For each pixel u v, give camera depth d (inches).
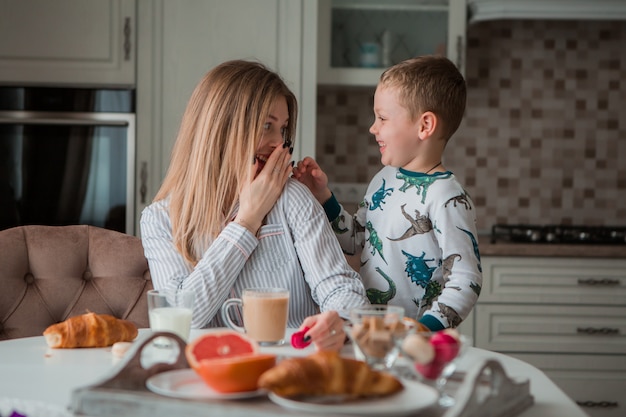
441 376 39.9
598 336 121.5
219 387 37.6
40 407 39.7
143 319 68.0
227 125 66.5
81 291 67.7
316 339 50.4
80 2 119.8
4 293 65.3
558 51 144.2
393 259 68.5
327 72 130.5
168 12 121.3
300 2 123.0
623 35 144.1
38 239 67.9
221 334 40.8
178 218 66.1
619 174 145.0
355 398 37.2
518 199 145.2
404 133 69.5
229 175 66.5
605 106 144.6
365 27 131.3
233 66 69.0
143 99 121.0
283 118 68.7
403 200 68.8
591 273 121.3
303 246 65.2
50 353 51.6
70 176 120.5
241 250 62.5
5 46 119.1
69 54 119.7
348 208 143.8
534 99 144.6
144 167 121.0
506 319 121.5
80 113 120.3
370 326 41.8
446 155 145.4
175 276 63.9
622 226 143.6
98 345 53.7
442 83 69.3
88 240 69.6
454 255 64.2
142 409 36.4
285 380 35.5
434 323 59.1
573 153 145.0
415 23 131.5
